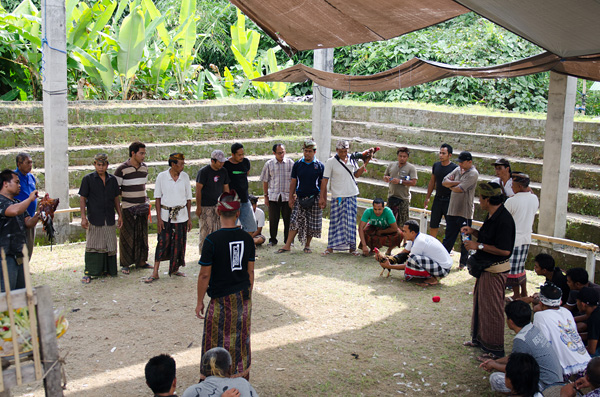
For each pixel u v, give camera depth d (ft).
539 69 22.02
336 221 28.45
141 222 25.14
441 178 27.04
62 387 10.20
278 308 21.36
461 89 48.47
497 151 34.09
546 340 13.85
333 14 17.76
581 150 31.01
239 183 25.82
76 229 30.04
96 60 37.65
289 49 21.63
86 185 23.25
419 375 16.21
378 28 18.44
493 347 17.19
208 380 11.79
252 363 16.79
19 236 18.15
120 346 17.87
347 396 14.99
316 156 37.86
